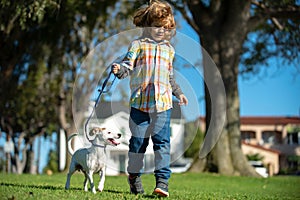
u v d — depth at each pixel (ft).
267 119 174.29
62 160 110.73
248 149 160.35
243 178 47.75
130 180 19.11
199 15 53.78
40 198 17.03
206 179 45.91
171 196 19.39
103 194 18.63
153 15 17.97
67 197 17.48
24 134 118.32
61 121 96.89
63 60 76.59
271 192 31.09
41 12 38.29
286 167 167.12
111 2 63.82
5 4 40.50
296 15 53.88
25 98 96.68
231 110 53.26
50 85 94.48
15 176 40.24
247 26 53.67
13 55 69.10
